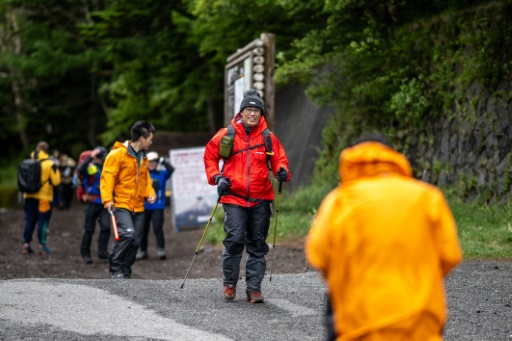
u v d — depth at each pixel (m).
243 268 14.47
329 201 4.51
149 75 37.81
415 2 20.38
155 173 18.11
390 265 4.20
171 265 16.86
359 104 22.52
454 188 17.27
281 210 20.80
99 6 48.47
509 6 16.67
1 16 53.72
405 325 4.11
